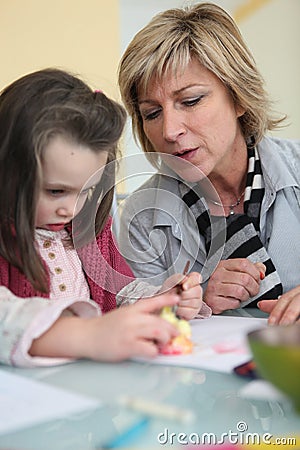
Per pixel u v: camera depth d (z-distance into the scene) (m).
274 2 3.27
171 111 1.03
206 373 0.54
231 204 1.25
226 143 1.07
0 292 0.68
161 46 1.02
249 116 1.16
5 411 0.44
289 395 0.41
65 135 0.77
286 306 0.76
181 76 1.01
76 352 0.58
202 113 1.02
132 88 1.10
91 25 2.31
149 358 0.58
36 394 0.47
